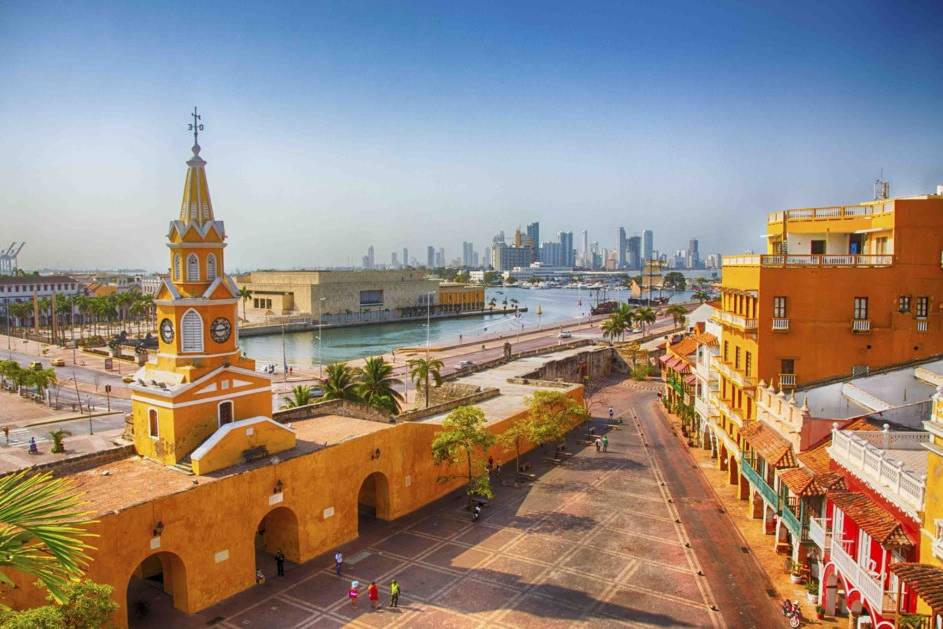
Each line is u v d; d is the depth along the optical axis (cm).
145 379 4300
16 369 9781
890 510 3030
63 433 7344
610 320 15512
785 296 5294
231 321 4506
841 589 3641
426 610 3775
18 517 1386
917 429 4044
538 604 3838
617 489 5891
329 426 5216
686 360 8300
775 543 4616
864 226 5625
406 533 4916
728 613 3725
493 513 5312
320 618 3688
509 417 6812
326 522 4575
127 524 3381
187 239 4328
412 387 11100
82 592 2592
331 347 17700
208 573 3806
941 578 2417
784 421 4538
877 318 5253
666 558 4444
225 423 4384
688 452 7156
